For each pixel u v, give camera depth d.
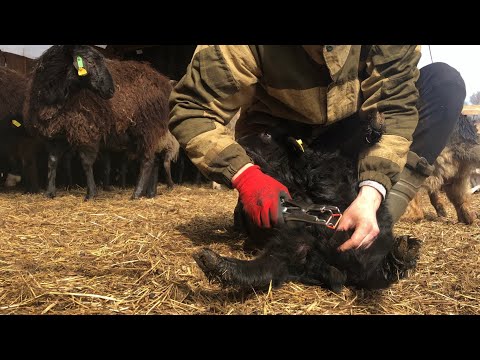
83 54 2.55
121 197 3.05
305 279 1.01
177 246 1.37
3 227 1.72
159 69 5.30
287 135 1.13
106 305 0.87
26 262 1.17
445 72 1.24
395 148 0.92
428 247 1.41
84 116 2.67
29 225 1.76
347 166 1.10
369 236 0.82
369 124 0.94
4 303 0.88
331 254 0.97
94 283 1.00
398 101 0.97
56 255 1.27
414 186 1.16
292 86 1.00
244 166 0.92
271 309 0.87
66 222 1.83
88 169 2.84
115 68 2.90
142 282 1.00
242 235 1.54
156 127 3.01
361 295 0.97
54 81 2.61
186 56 5.34
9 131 3.21
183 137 0.97
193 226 1.73
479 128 3.30
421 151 1.22
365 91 1.03
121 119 2.82
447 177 2.07
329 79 0.99
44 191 3.36
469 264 1.21
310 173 1.08
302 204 0.94
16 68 3.96
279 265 0.94
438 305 0.92
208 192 3.62
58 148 2.89
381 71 0.99
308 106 1.03
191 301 0.90
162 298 0.91
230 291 0.94
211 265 0.85
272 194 0.90
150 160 3.03
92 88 2.60
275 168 1.10
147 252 1.28
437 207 2.25
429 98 1.22
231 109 1.01
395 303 0.93
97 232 1.61
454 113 1.23
